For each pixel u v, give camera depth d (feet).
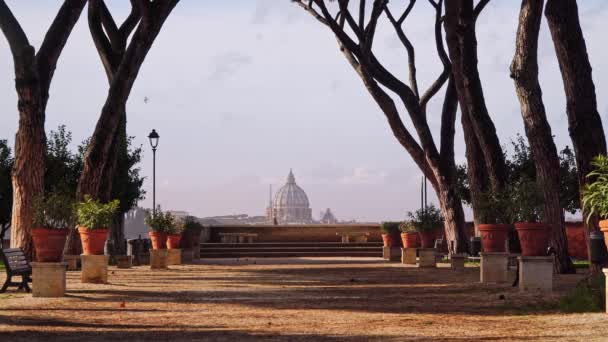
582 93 62.95
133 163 127.44
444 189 108.78
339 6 107.86
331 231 177.06
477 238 102.53
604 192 37.45
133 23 92.02
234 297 54.39
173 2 81.76
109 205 67.00
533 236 56.59
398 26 116.57
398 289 62.18
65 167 127.85
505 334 33.88
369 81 109.09
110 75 90.43
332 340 32.91
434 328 36.60
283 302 50.55
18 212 75.41
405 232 117.08
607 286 39.65
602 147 62.64
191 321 39.86
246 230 178.50
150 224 97.55
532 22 72.79
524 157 127.75
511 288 60.64
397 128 110.63
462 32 88.17
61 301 50.31
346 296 55.47
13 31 74.13
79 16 80.18
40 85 77.00
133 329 36.73
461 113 98.73
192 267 104.37
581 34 63.62
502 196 67.51
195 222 140.46
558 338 32.01
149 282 69.77
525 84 75.05
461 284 66.80
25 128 75.36
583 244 143.23
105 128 82.69
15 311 44.24
